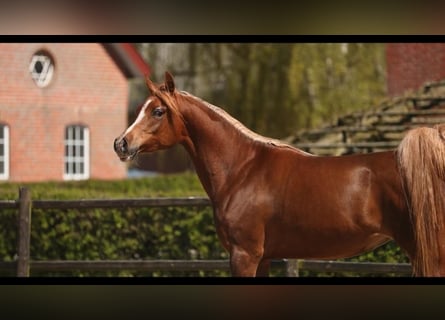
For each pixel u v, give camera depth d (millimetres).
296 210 6473
